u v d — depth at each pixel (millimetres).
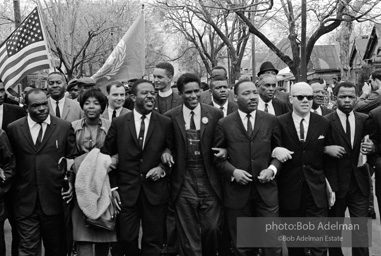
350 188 5504
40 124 5379
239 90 5324
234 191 5328
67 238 5672
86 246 5246
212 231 5387
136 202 5367
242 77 5547
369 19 14977
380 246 6590
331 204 5422
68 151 5441
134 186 5355
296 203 5402
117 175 5477
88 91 5551
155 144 5363
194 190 5406
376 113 5469
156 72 7102
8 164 5199
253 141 5309
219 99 6742
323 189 5426
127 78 9211
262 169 5285
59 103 7152
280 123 5473
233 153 5316
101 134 5613
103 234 5234
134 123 5410
